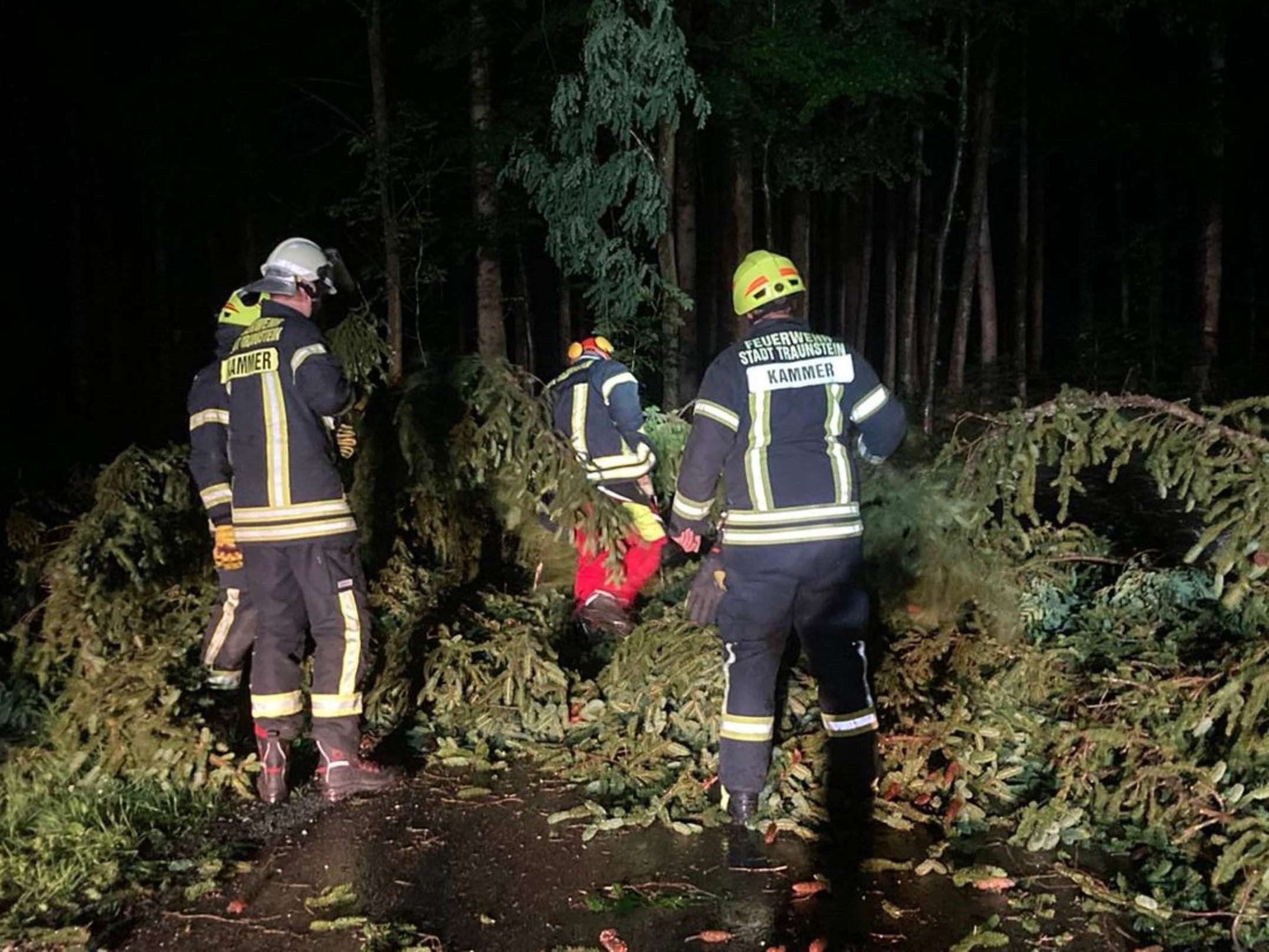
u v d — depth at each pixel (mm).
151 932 3324
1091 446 4406
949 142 18031
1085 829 3830
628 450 5965
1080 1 13961
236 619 4496
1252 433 4023
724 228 13008
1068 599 5688
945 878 3594
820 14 12234
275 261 4227
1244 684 3822
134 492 5461
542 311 18031
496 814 4086
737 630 3947
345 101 13336
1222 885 3465
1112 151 16984
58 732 4277
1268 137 15766
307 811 4109
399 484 6395
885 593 5184
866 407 3963
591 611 5898
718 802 4117
